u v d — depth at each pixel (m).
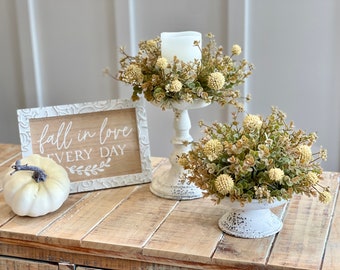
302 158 1.19
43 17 2.05
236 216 1.27
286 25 1.83
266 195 1.15
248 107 1.93
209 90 1.36
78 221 1.35
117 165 1.55
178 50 1.37
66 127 1.53
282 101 1.90
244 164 1.15
